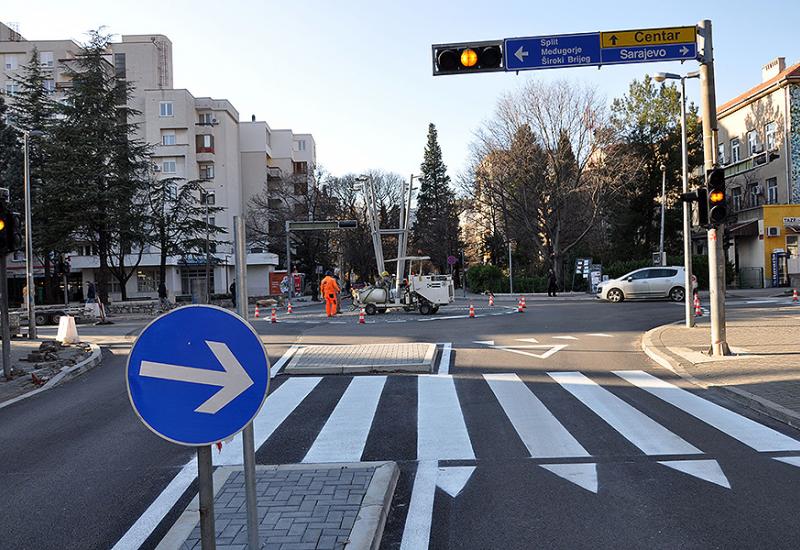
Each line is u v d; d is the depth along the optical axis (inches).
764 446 271.1
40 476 253.0
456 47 500.1
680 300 1274.6
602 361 519.8
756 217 1684.3
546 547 177.9
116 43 2746.1
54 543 188.1
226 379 130.8
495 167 1780.3
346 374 473.1
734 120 1871.3
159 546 172.1
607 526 191.0
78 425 342.6
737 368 450.3
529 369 484.1
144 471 256.1
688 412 337.4
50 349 622.5
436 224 2864.2
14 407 400.5
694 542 178.4
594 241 2122.3
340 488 214.7
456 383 429.7
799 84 1619.1
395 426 316.5
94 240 1579.7
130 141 1627.7
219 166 2856.8
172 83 2945.4
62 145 1475.1
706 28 504.7
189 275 2500.0
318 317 1103.0
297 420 334.3
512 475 239.3
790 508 201.3
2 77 2655.0
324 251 2413.9
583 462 252.8
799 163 1621.6
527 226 1841.8
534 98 1726.1
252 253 2655.0
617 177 1695.4
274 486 217.9
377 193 2691.9
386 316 1064.8
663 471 240.1
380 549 179.3
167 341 129.0
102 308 1173.1
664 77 807.7
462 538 185.3
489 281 2044.8
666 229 2016.5
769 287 1603.1
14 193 1673.2
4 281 493.7
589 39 500.1
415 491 224.5
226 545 171.2
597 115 1712.6
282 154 3462.1
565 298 1608.0
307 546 169.5
